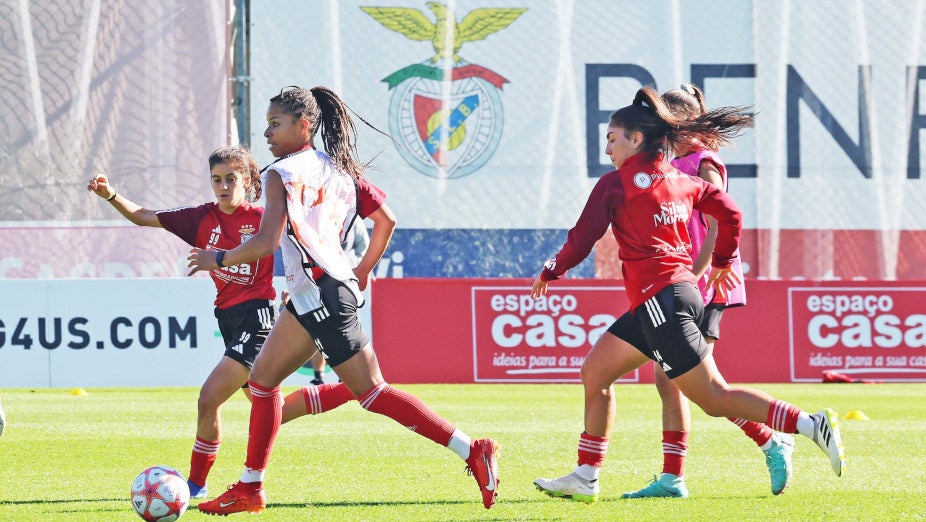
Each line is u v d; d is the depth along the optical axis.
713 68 53.81
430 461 22.42
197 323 43.22
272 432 16.03
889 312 47.84
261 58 51.47
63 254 48.97
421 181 52.12
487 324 45.50
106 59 49.66
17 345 42.66
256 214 19.11
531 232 52.59
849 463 22.56
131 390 42.94
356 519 15.92
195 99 50.00
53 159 49.19
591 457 17.06
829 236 53.81
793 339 47.22
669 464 18.25
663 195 16.02
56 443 25.02
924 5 54.50
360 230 22.89
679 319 15.80
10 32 49.22
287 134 15.84
